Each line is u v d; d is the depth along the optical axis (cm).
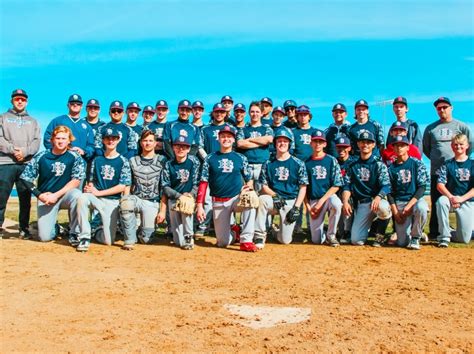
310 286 557
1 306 458
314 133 857
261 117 1009
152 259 697
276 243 859
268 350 365
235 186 795
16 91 832
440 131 909
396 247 828
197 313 449
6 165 829
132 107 948
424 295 525
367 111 915
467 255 759
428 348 371
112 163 798
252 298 503
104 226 786
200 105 985
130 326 410
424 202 804
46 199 764
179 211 762
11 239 819
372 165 838
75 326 408
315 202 856
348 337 392
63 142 774
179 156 800
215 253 753
